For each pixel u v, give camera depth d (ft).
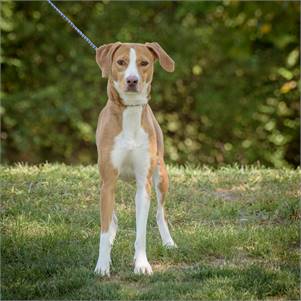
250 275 25.46
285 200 34.76
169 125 67.26
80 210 33.83
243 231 30.37
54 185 37.14
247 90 66.23
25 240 29.27
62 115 63.57
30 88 66.54
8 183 37.04
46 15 65.57
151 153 26.48
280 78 65.57
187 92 67.05
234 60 66.08
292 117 65.82
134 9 66.23
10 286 24.77
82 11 66.13
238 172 40.91
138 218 26.43
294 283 25.02
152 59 26.53
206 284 24.81
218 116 66.49
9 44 65.05
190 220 33.22
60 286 24.72
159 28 65.98
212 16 66.03
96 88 64.90
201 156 67.10
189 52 65.82
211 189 37.73
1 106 63.57
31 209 33.35
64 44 65.46
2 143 64.75
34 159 66.54
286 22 62.59
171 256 28.02
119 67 25.90
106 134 26.25
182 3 65.00
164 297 23.84
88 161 67.10
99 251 26.25
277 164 65.57
